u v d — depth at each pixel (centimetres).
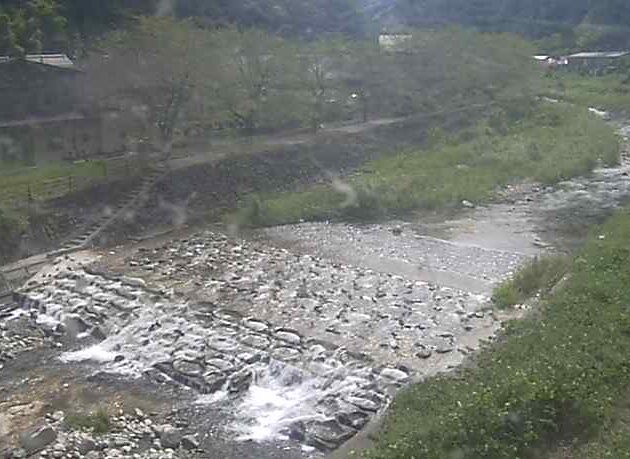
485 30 8356
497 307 2566
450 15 9275
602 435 1552
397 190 4066
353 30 7412
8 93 4122
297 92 5191
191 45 4209
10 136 3938
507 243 3391
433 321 2480
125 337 2486
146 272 3039
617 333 1969
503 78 6438
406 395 1869
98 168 3900
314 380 2127
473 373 1916
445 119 5816
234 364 2234
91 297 2781
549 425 1560
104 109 4269
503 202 4088
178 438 1909
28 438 1869
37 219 3297
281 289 2822
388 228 3656
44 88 4234
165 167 3953
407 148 5200
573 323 2066
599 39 9719
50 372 2295
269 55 4903
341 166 4675
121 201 3631
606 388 1695
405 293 2753
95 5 5644
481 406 1608
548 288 2562
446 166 4709
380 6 9169
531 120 6028
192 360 2270
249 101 4825
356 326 2452
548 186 4388
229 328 2464
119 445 1870
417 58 5862
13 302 2833
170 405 2084
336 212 3862
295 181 4347
